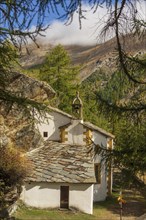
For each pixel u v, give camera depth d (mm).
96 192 25734
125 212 22531
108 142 26781
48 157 22688
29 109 7391
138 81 6898
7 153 18438
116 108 7582
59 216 19391
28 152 22891
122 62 6473
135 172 7816
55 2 5074
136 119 7598
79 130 26719
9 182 17969
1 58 6695
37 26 5523
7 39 6328
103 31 5332
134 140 7891
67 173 21062
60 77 41438
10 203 17547
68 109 40469
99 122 31109
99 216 21078
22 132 21781
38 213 19219
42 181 20281
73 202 20672
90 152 8438
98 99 7664
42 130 27203
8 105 7133
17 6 5551
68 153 23562
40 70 41750
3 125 20594
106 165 8023
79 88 39531
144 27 5613
